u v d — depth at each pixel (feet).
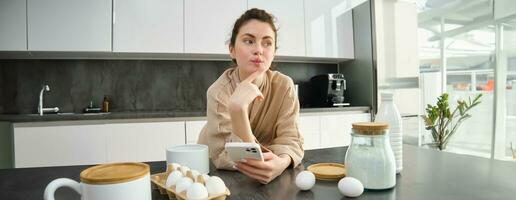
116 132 7.06
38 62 8.34
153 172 2.69
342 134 9.29
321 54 9.80
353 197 1.94
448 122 9.43
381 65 9.55
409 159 2.96
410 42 10.06
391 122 2.41
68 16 7.51
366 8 9.82
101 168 1.68
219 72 9.88
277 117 3.16
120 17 7.84
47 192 1.51
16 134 6.49
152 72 9.22
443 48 11.94
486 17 10.46
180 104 9.47
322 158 3.14
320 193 2.04
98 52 7.90
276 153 2.69
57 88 8.46
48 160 6.64
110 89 8.86
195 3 8.42
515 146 9.93
